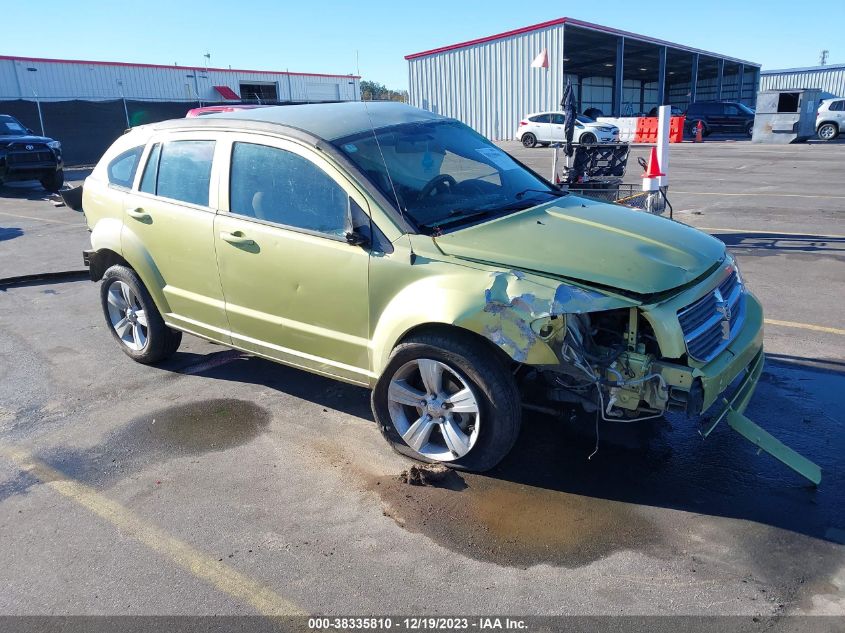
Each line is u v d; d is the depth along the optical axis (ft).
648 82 199.00
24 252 33.06
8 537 10.90
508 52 112.68
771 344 17.53
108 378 17.30
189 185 15.03
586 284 10.39
